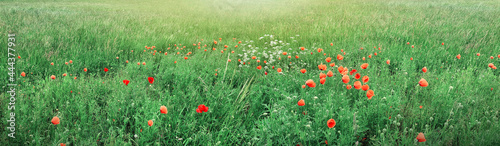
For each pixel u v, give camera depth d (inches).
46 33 204.1
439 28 234.1
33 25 242.5
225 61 161.8
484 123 83.9
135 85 116.0
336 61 165.6
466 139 76.9
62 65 143.3
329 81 119.5
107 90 112.9
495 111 91.0
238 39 257.6
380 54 166.7
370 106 92.5
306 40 231.6
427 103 102.0
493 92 107.4
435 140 79.5
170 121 88.1
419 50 171.5
